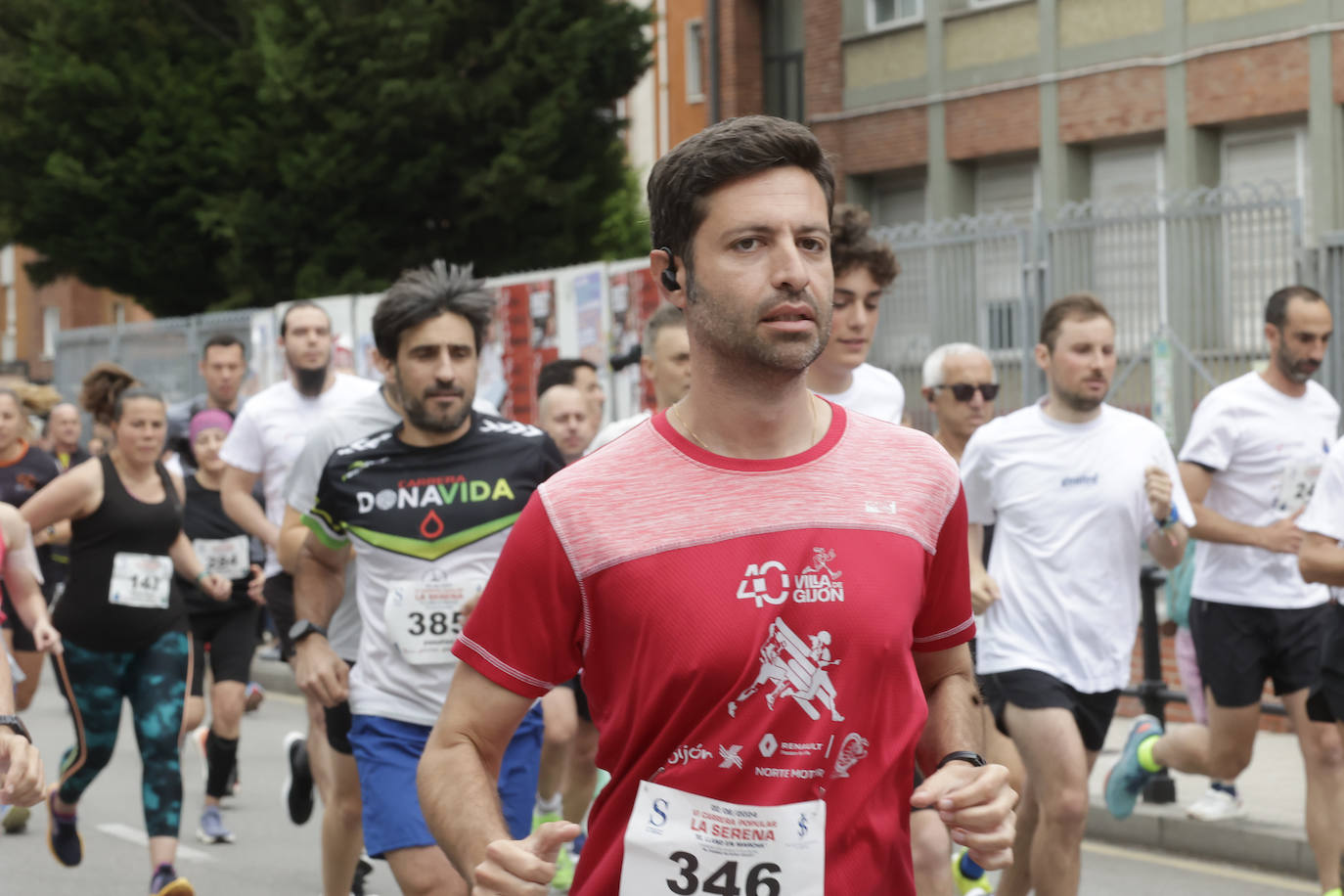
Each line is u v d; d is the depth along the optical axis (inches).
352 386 401.7
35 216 1277.1
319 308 394.0
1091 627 275.3
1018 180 964.0
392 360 240.1
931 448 122.3
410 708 233.0
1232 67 829.8
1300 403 339.0
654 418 119.6
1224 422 335.9
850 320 263.1
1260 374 341.7
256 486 462.0
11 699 188.1
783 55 1170.0
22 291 2500.0
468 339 239.0
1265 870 366.3
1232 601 331.3
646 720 113.7
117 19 1253.1
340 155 1130.7
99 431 705.6
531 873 111.2
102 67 1222.9
